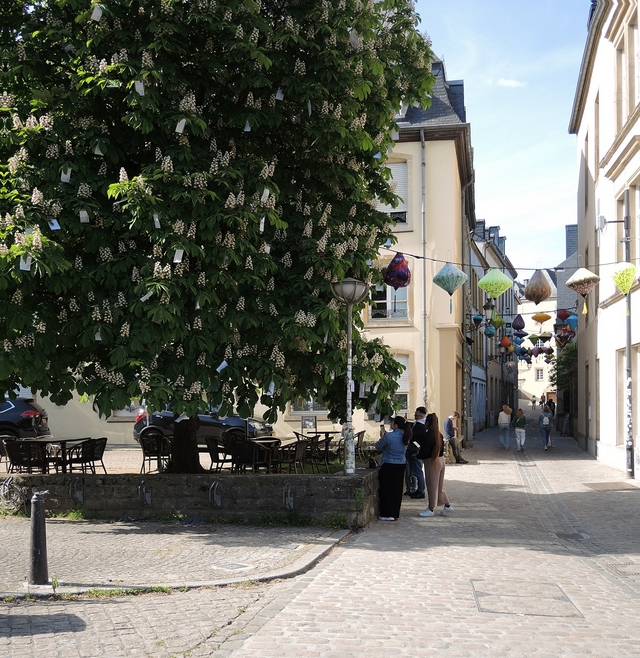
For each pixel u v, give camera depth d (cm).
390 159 2853
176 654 571
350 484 1195
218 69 1237
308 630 635
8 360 1079
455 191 2855
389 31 1444
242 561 911
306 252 1256
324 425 2828
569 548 1079
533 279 1762
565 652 589
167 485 1250
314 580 826
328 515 1197
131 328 1120
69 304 1149
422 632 635
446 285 1825
